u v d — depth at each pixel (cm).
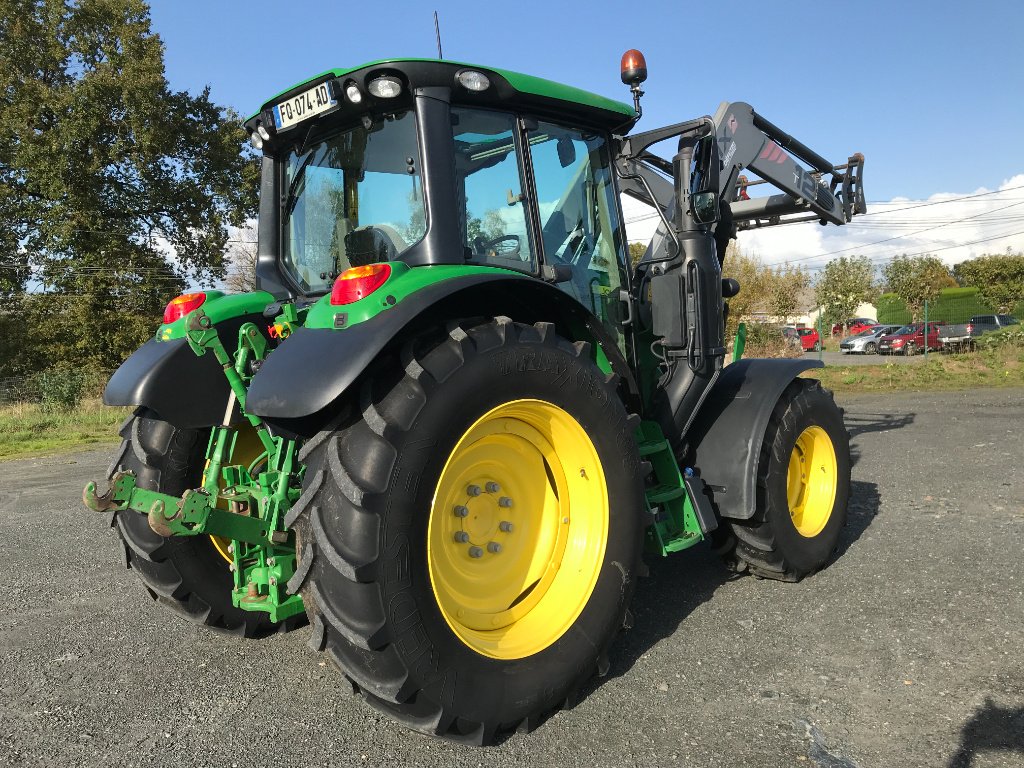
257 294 336
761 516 354
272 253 339
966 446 713
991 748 222
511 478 273
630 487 280
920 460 655
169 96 2634
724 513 346
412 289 234
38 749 242
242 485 293
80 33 2584
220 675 295
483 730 229
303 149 326
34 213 2514
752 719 246
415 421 220
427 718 222
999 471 593
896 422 907
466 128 288
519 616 264
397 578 213
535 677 243
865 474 607
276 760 232
